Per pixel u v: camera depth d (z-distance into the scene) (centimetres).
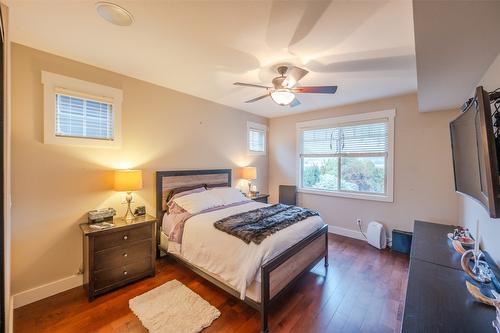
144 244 257
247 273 183
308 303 217
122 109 277
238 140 448
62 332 179
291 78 228
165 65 249
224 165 420
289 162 495
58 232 230
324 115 439
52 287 226
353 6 149
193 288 241
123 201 279
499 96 131
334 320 195
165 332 178
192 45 206
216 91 341
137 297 223
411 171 343
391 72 259
